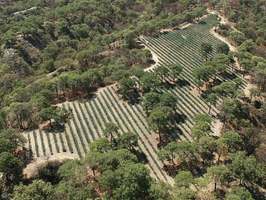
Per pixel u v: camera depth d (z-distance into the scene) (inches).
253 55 6624.0
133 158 3725.4
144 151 4431.6
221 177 3535.9
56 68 7632.9
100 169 3636.8
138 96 5511.8
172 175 4028.1
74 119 5068.9
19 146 4414.4
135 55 6614.2
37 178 3836.1
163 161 4237.2
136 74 5723.4
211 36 7824.8
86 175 3624.5
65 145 4554.6
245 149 4318.4
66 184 3339.1
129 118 5064.0
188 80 5885.8
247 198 3255.4
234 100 4945.9
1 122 4758.9
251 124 4704.7
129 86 5428.2
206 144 4069.9
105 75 6053.2
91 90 5772.6
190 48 7165.4
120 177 3265.3
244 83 5816.9
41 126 4950.8
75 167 3567.9
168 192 3371.1
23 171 3956.7
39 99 5088.6
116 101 5447.8
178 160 4185.5
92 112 5226.4
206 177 3580.2
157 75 5708.7
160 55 6840.6
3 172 3617.1
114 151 3838.6
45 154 4350.4
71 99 5561.0
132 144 4340.6
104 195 3336.6
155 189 3186.5
